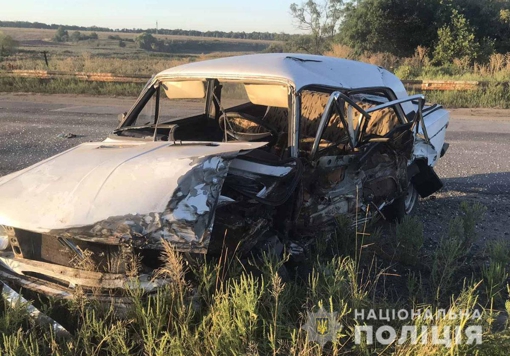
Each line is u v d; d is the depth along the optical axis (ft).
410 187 18.25
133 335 9.55
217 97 14.62
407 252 13.88
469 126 36.91
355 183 13.51
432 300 11.69
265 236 11.04
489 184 22.29
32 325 9.72
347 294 10.30
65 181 10.57
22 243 10.43
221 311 9.19
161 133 13.93
